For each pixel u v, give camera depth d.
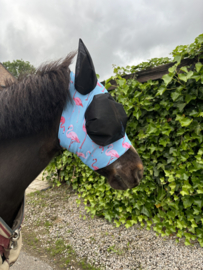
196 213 1.97
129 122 2.35
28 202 3.51
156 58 2.23
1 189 0.74
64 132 0.76
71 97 0.77
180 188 2.16
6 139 0.77
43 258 2.00
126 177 0.83
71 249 2.13
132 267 1.79
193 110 1.89
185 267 1.72
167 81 1.80
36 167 0.81
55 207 3.25
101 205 2.61
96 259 1.94
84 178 2.98
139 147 2.40
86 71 0.74
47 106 0.75
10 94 0.76
